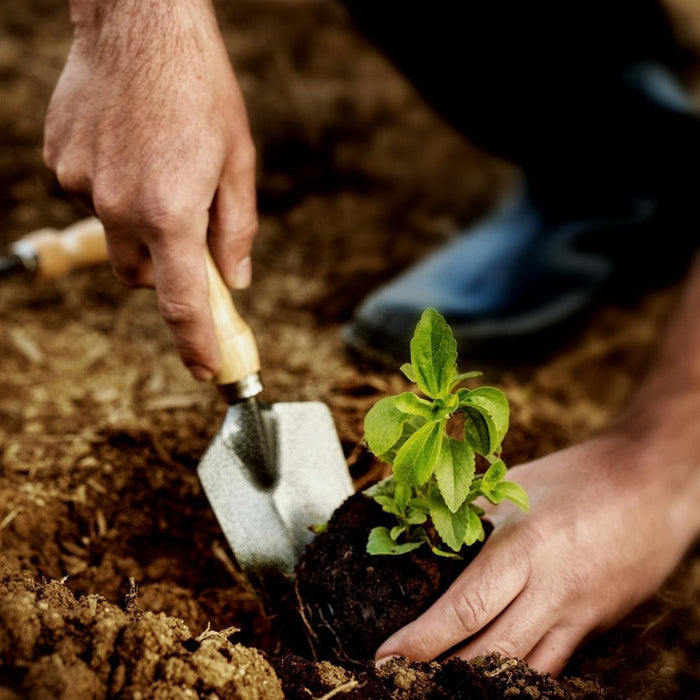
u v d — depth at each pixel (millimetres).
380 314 1315
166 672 844
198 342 988
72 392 1273
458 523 910
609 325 1435
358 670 937
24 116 1769
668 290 1477
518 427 1203
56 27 2027
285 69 2016
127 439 1146
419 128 1922
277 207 1682
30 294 1418
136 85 970
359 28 1484
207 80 981
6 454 1139
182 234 966
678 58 1479
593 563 968
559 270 1372
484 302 1352
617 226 1402
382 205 1715
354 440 1117
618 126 1384
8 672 832
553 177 1433
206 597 1043
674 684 986
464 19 1375
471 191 1778
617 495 1001
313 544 965
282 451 1005
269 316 1418
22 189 1625
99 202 978
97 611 865
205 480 1004
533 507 984
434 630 924
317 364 1314
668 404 1081
